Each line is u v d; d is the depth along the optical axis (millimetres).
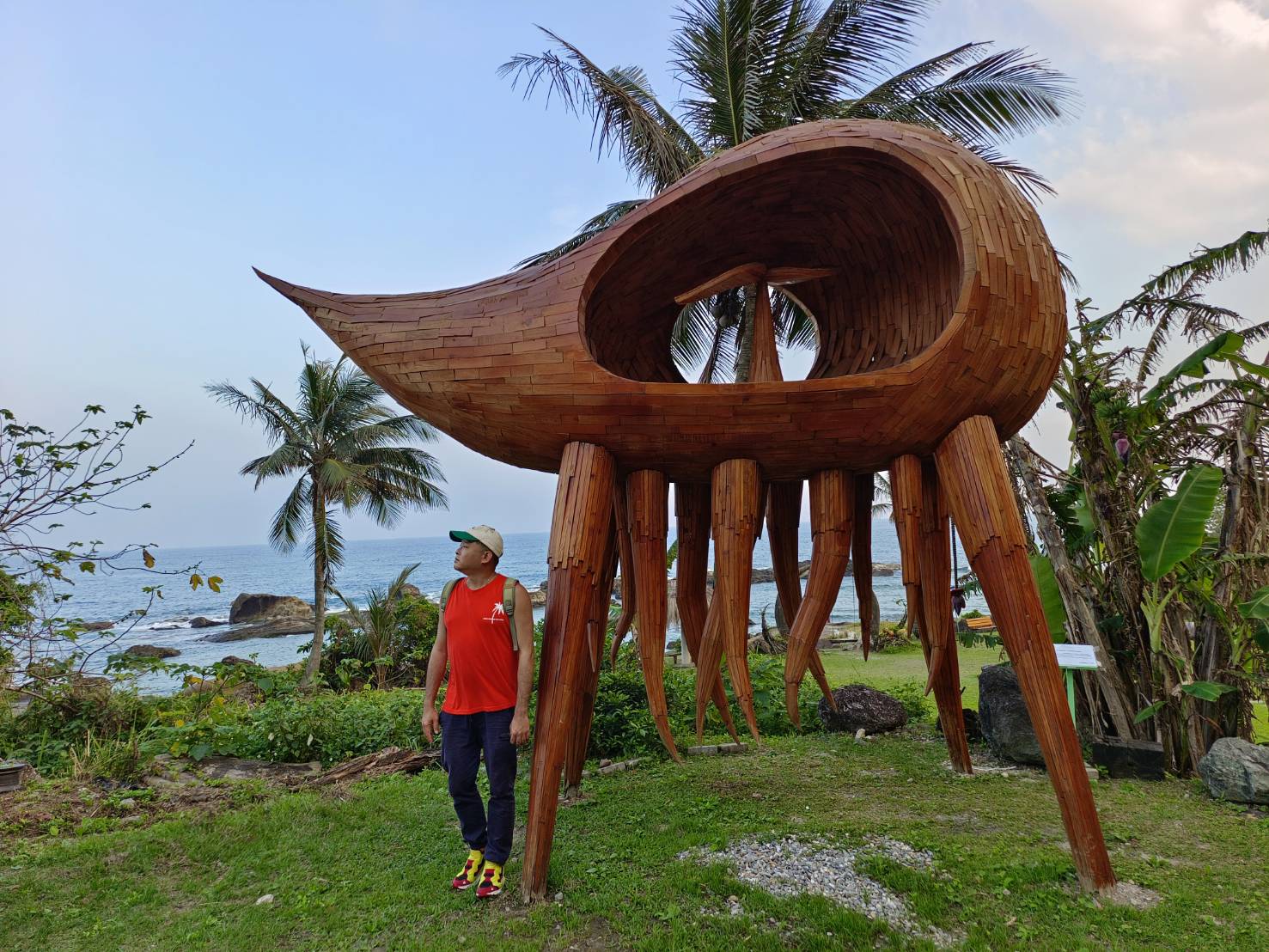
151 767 5223
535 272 3711
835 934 2764
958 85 8727
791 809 4223
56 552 5156
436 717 3410
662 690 3863
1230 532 5457
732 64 9055
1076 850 3164
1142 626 5574
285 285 4023
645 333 4402
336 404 15195
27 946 2727
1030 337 3453
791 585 4426
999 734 5324
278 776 5262
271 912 2979
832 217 3992
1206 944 2664
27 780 4844
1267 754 4438
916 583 3629
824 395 3438
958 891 3104
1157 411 5672
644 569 3830
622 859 3510
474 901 3078
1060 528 5973
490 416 3697
